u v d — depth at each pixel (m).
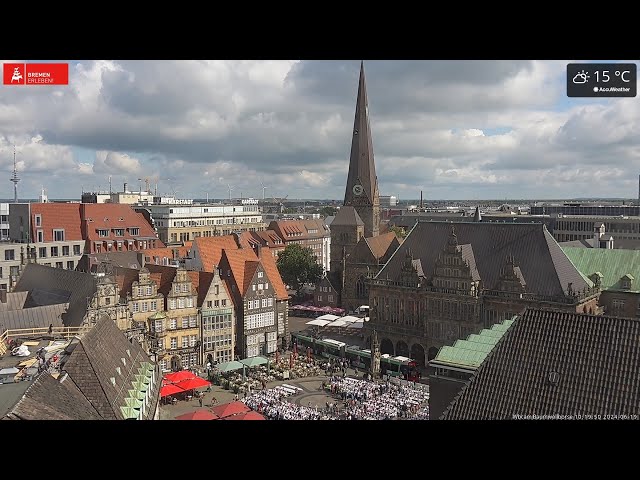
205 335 101.75
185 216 187.88
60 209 130.50
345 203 174.88
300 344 121.00
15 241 123.81
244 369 95.81
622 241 148.38
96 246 132.50
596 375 36.44
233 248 125.44
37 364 47.91
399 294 114.00
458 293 104.94
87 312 68.12
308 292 194.00
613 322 38.44
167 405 81.94
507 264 101.00
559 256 101.56
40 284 84.62
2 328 65.06
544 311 41.16
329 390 90.81
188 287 99.25
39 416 32.00
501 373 39.19
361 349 110.12
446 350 57.84
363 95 170.00
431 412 56.12
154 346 86.69
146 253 122.44
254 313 110.19
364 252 148.62
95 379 43.03
